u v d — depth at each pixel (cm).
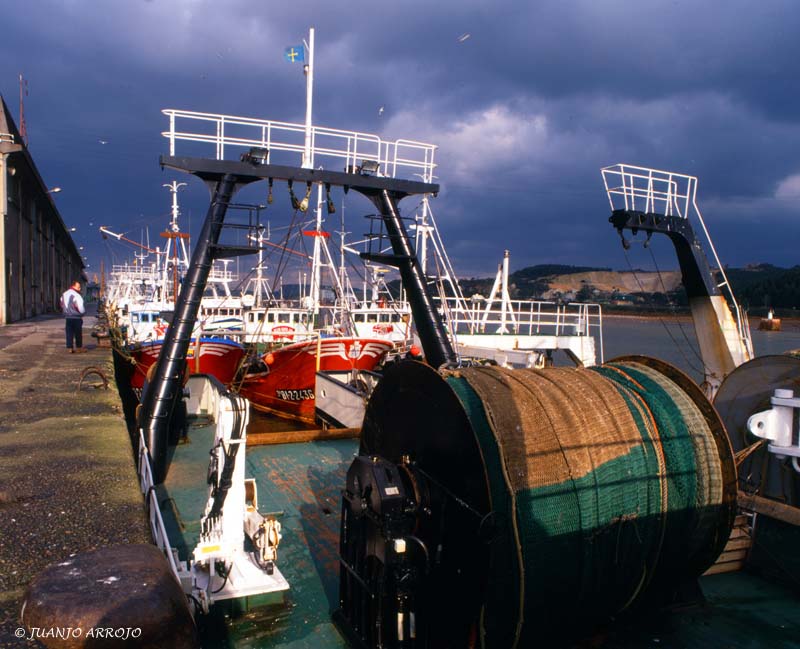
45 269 4488
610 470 450
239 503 474
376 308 2509
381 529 416
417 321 1041
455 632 423
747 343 1150
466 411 413
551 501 422
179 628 299
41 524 505
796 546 559
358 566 457
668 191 1081
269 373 1858
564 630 461
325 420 1491
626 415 479
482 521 386
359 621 465
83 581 308
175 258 2425
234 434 465
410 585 411
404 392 487
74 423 852
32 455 693
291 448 998
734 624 509
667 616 519
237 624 494
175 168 888
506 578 409
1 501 548
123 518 523
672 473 475
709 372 1109
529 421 440
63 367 1375
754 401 626
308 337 2102
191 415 1207
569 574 432
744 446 628
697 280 1107
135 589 304
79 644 275
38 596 295
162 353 845
